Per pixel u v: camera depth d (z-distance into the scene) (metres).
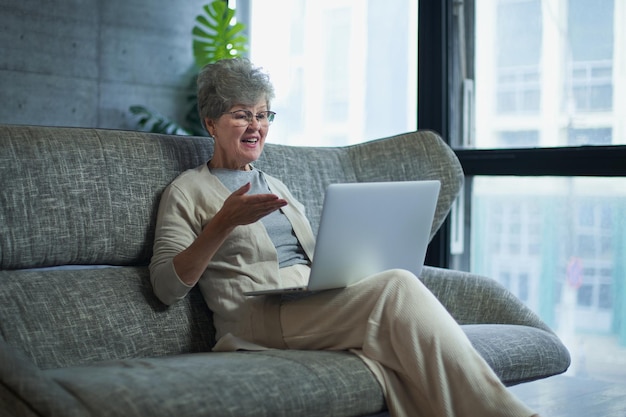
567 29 3.92
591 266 3.87
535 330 2.59
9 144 2.24
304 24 5.10
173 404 1.67
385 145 3.03
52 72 5.37
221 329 2.38
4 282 2.16
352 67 4.82
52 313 2.16
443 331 2.04
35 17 5.29
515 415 1.94
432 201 2.42
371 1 4.71
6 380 1.66
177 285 2.27
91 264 2.39
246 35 5.56
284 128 5.21
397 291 2.12
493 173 4.12
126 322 2.27
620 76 3.76
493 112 4.20
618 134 3.78
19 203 2.21
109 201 2.38
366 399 1.99
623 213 3.75
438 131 4.35
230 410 1.73
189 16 6.00
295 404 1.84
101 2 5.56
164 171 2.52
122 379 1.75
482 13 4.21
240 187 2.38
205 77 2.52
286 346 2.27
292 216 2.57
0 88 5.16
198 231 2.41
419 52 4.39
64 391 1.67
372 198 2.20
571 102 3.92
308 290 2.19
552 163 3.90
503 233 4.16
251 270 2.38
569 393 3.60
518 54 4.10
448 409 1.99
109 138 2.45
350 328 2.19
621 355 3.80
